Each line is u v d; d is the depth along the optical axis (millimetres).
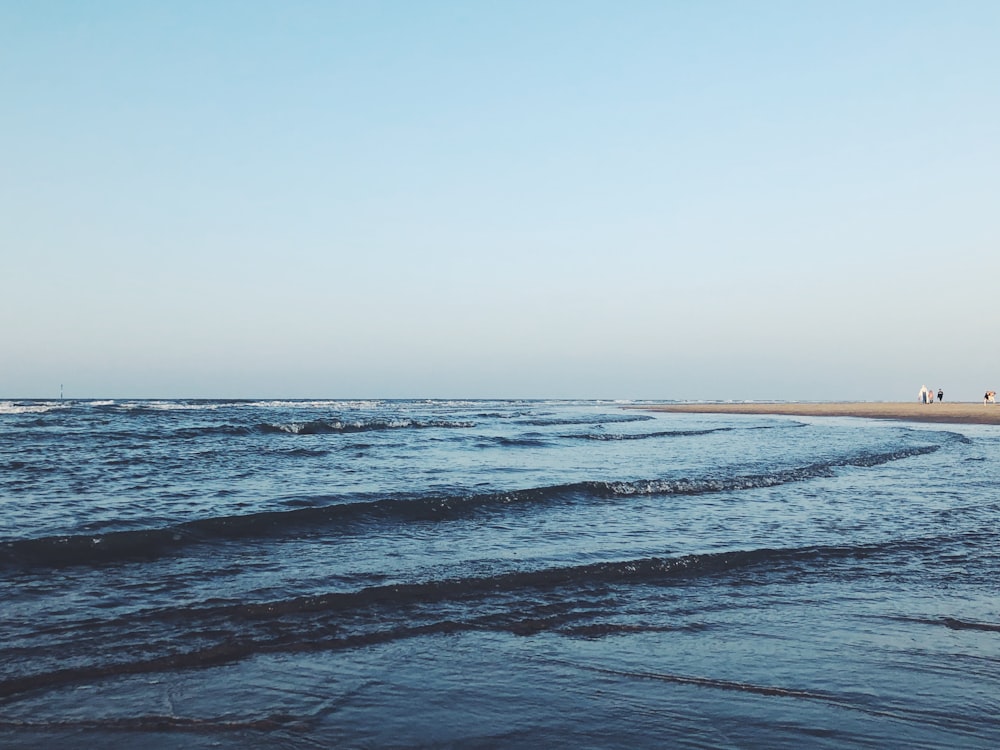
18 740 3822
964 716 4301
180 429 28266
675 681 4848
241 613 6113
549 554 8484
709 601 6828
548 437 29750
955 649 5504
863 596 7035
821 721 4215
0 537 8219
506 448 24297
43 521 9359
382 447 23188
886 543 9398
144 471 15367
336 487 13250
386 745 3875
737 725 4164
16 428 28109
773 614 6426
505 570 7602
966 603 6812
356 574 7391
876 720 4234
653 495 13492
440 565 7836
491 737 3996
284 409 61500
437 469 16953
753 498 13258
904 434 33719
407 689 4660
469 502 11492
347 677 4852
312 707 4352
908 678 4902
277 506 10820
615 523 10625
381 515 10539
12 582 6855
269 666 5008
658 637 5781
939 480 16141
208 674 4840
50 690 4504
